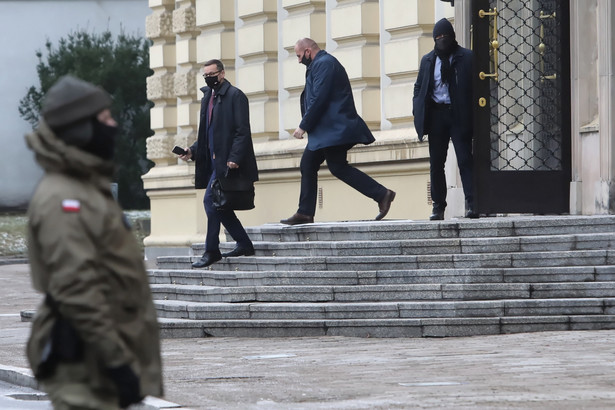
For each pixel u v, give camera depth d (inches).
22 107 4116.6
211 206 1317.7
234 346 1047.6
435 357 915.4
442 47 1272.1
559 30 1368.1
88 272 417.1
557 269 1120.2
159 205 2357.3
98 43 4195.4
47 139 428.1
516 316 1072.2
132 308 436.1
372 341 1046.4
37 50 4146.2
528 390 743.1
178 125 2271.2
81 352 423.2
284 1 1893.5
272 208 1953.7
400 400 722.8
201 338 1125.7
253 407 721.0
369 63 1742.1
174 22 2244.1
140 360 437.7
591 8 1353.3
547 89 1370.6
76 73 4094.5
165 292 1300.4
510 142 1362.0
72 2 4178.2
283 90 1942.7
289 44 1893.5
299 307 1124.5
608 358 875.4
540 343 977.5
